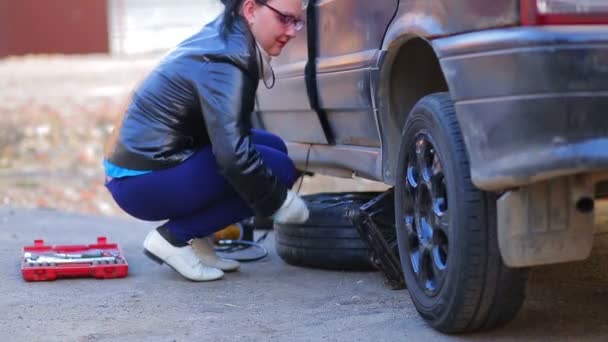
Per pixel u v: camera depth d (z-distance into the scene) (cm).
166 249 612
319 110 632
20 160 1542
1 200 1177
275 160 603
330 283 604
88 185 1334
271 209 570
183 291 591
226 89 552
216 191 591
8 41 3547
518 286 430
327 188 1227
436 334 468
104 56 3519
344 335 477
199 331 495
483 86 405
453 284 436
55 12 3600
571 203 408
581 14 389
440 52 438
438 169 454
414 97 539
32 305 555
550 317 492
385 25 517
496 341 451
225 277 634
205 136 590
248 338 478
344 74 577
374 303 543
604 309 506
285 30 566
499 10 401
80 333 494
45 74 2748
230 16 564
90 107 1991
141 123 577
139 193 588
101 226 895
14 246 761
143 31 4016
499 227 411
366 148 585
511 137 394
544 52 382
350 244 626
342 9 579
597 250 648
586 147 382
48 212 984
